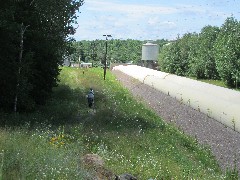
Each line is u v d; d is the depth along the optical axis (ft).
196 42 289.53
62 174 33.01
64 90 118.52
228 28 238.48
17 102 79.05
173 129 74.49
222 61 210.79
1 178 27.78
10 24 73.46
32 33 83.82
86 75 212.23
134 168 44.06
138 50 527.81
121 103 105.60
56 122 69.82
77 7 89.35
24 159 34.04
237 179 44.68
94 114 83.35
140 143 58.18
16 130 52.11
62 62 96.58
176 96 102.94
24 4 83.41
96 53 518.78
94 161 40.78
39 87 89.92
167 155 53.26
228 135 61.11
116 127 69.10
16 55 81.76
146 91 142.72
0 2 75.51
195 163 51.96
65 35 90.84
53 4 84.48
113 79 223.30
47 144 45.03
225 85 215.51
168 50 319.68
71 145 47.67
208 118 74.13
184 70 302.45
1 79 76.33
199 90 92.79
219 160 54.08
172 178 42.70
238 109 63.82
